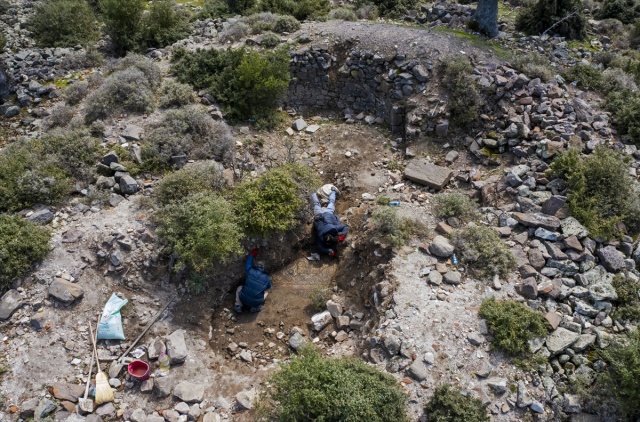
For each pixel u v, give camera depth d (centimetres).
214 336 732
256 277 769
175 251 729
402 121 1032
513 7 1410
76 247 732
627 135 903
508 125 946
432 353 610
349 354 673
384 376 570
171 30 1261
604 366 595
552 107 946
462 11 1284
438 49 1061
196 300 741
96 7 1435
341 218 875
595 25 1295
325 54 1097
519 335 616
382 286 700
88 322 679
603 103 969
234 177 878
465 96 977
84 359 646
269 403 594
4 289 687
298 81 1123
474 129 974
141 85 984
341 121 1105
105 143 890
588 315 646
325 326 736
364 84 1092
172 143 880
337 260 841
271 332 740
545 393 578
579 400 568
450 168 931
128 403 609
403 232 757
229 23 1284
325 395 530
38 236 716
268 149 977
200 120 923
